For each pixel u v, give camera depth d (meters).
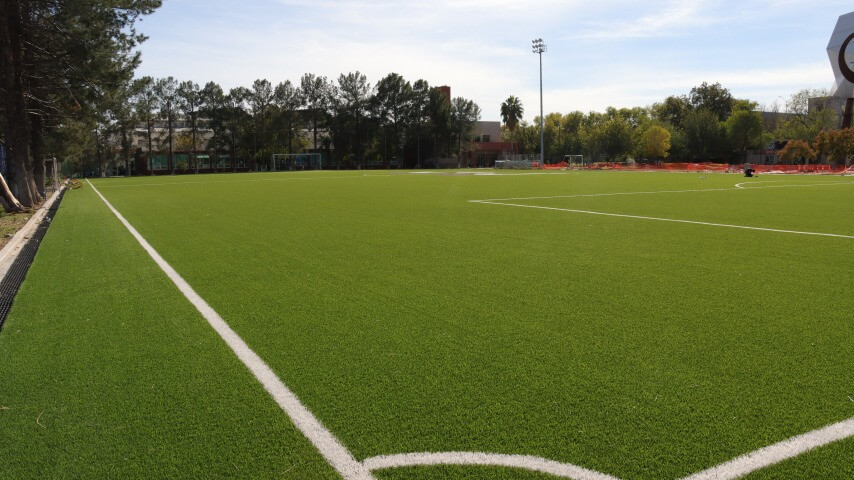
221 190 24.44
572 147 89.25
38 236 10.27
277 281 6.11
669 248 8.03
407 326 4.45
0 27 17.22
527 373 3.47
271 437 2.76
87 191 26.86
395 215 12.82
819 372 3.43
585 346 3.93
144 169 76.94
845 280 5.93
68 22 19.14
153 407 3.10
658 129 73.94
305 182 32.34
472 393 3.20
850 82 42.06
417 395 3.18
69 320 4.80
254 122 79.75
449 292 5.52
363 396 3.18
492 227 10.53
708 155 72.06
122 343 4.18
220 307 5.11
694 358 3.68
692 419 2.86
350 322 4.57
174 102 74.75
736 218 11.90
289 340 4.16
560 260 7.15
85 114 23.84
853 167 44.84
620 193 20.30
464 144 90.50
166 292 5.73
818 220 11.46
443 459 2.53
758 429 2.75
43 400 3.22
